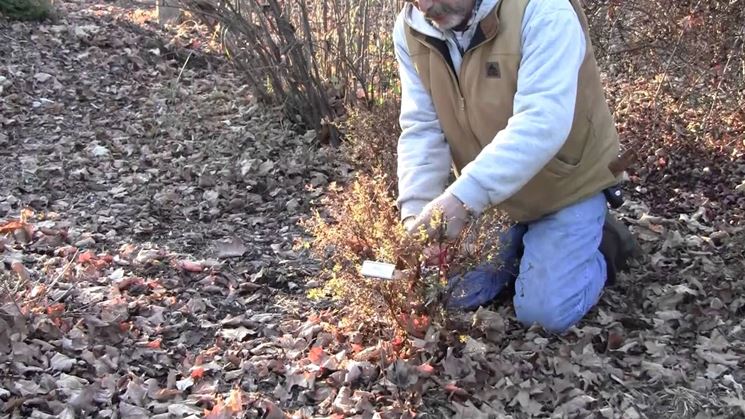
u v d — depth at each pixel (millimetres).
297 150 4711
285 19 4816
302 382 2600
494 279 3123
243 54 5129
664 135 4531
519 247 3180
